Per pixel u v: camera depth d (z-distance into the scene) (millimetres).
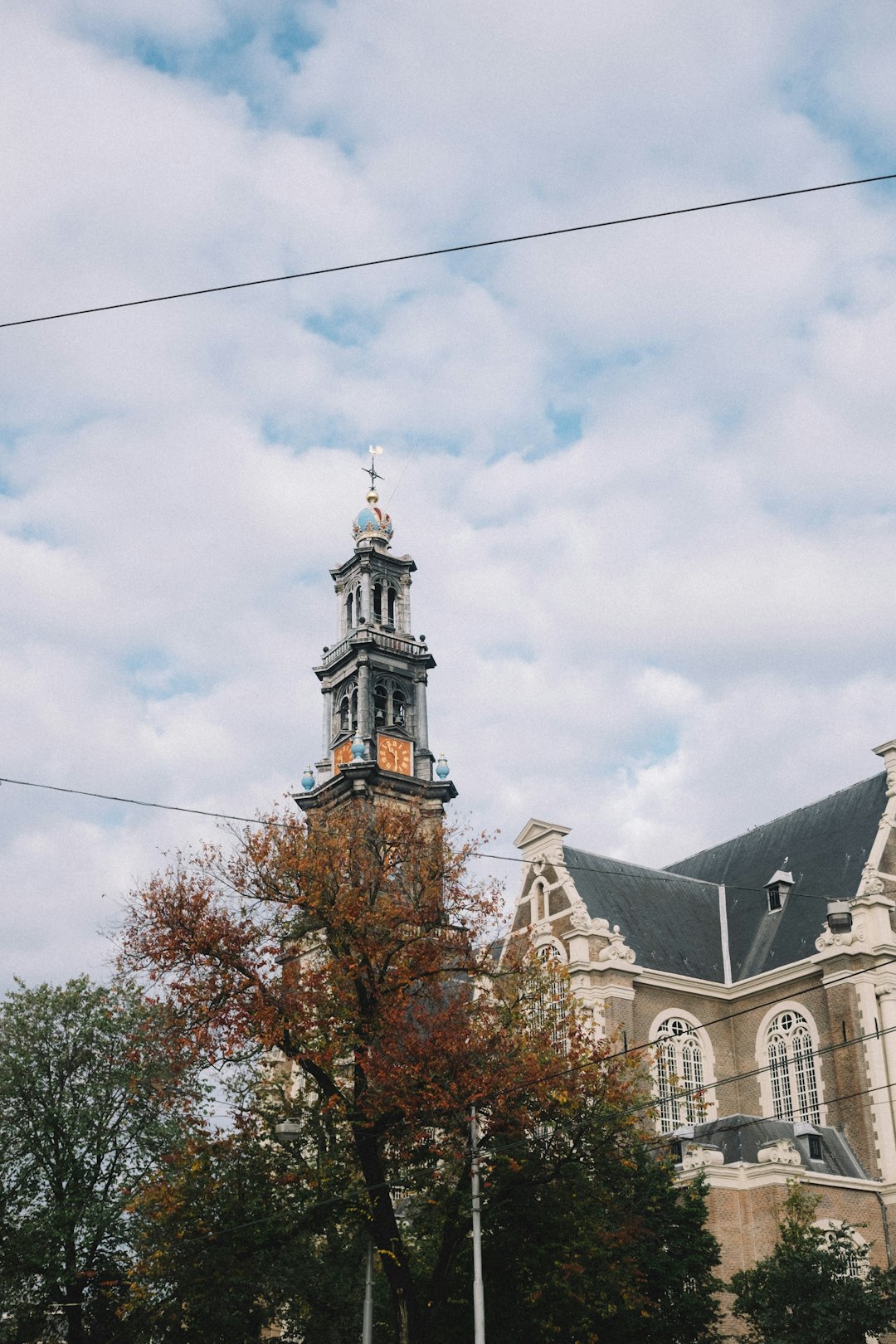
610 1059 42406
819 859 70062
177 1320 42000
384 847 41719
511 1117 37344
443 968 39938
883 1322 42000
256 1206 38781
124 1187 44500
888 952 62156
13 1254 44312
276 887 39875
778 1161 53750
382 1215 36875
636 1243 41781
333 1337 42969
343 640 99062
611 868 72125
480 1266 35781
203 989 38125
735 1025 68562
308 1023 37594
